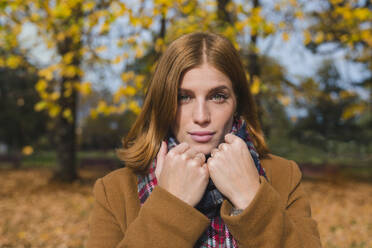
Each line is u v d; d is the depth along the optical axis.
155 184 1.07
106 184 1.15
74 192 9.00
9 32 4.64
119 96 3.74
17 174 14.31
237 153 0.98
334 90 12.99
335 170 14.55
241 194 0.96
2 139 19.14
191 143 1.02
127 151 1.18
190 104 1.02
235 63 1.04
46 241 4.68
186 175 0.96
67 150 10.51
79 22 4.12
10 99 16.23
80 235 5.00
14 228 5.32
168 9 3.94
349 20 4.45
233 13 4.58
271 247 0.88
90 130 25.72
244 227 0.90
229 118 1.03
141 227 0.92
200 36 1.04
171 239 0.90
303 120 21.41
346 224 6.15
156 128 1.10
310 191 10.40
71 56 4.33
